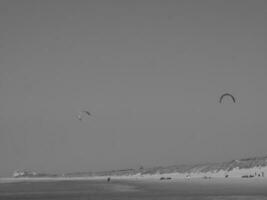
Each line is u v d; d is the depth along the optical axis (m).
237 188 85.94
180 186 99.06
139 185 110.62
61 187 113.69
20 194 91.62
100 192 90.00
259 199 67.00
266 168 120.00
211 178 123.94
